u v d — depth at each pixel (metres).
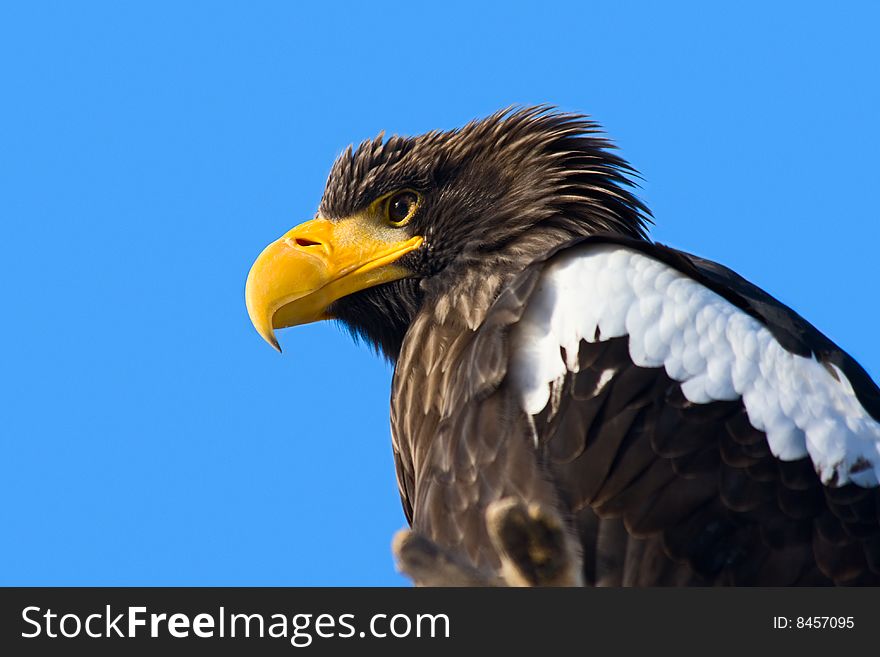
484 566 7.42
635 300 7.77
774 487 7.24
